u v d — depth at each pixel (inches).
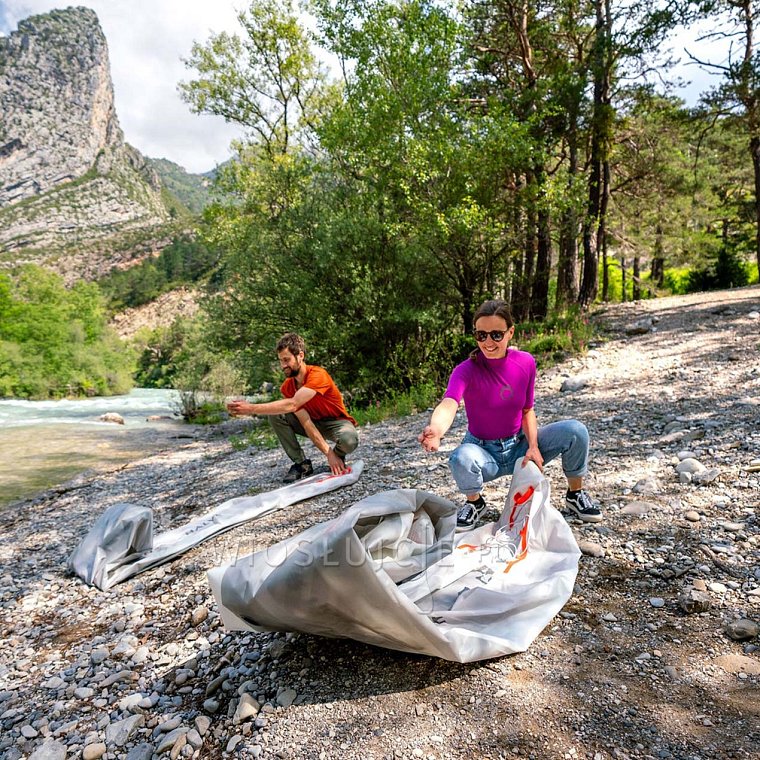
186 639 119.2
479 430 133.9
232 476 282.8
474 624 97.2
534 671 88.5
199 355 751.1
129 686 105.6
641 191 885.2
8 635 136.9
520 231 536.4
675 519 135.5
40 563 192.4
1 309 1722.4
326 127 518.9
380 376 475.5
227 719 89.6
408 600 83.4
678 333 413.1
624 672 85.7
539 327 525.0
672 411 233.3
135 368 2160.4
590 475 173.3
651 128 768.3
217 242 609.3
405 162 470.9
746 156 1104.2
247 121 855.7
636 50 591.5
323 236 477.7
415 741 77.4
